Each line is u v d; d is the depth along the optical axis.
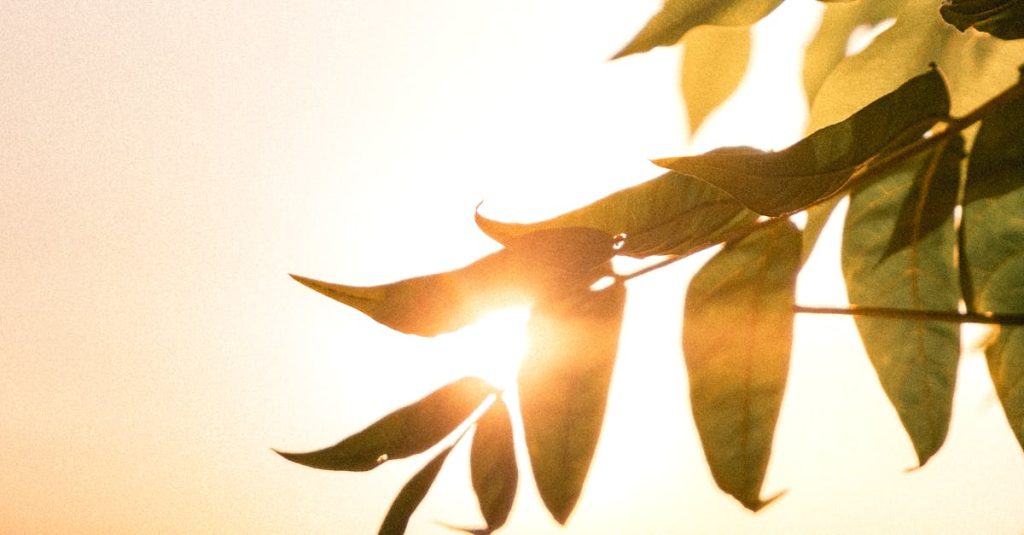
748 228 0.86
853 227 0.89
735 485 0.85
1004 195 0.87
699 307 0.87
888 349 0.89
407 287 0.84
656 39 0.89
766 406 0.86
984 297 0.88
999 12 0.85
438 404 0.85
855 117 0.82
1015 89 0.83
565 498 0.84
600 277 0.86
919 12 0.93
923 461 0.88
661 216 0.85
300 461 0.84
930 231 0.89
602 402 0.85
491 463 0.85
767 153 0.82
